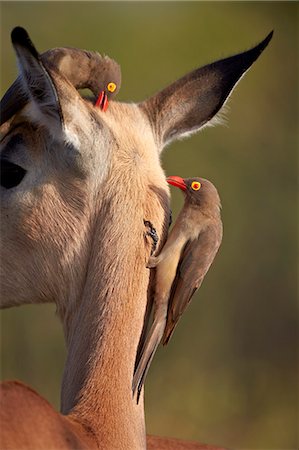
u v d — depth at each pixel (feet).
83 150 43.91
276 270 154.40
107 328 43.50
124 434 42.39
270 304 152.25
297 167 164.86
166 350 136.77
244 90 172.86
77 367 43.62
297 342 149.69
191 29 175.73
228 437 134.82
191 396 134.72
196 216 49.34
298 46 180.96
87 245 44.65
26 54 40.37
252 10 183.21
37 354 133.08
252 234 156.35
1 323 132.57
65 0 170.71
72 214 44.62
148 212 44.52
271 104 175.01
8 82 153.89
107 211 44.27
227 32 178.81
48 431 39.01
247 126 170.40
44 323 133.80
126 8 174.81
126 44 171.63
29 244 44.96
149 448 52.03
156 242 44.50
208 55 175.63
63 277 45.09
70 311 45.21
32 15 169.89
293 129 173.27
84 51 47.39
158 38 173.58
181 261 47.39
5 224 44.96
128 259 44.09
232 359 144.46
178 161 153.17
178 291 46.47
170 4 176.76
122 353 43.39
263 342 148.56
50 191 44.62
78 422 42.01
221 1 179.11
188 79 48.49
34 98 42.04
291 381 147.84
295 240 157.17
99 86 47.24
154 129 47.24
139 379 43.83
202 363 140.77
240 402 139.54
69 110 42.63
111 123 45.06
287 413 141.69
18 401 39.17
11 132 44.93
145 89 169.58
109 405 42.63
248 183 159.33
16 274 45.39
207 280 146.82
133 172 44.65
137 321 43.93
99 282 43.98
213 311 145.28
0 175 45.09
